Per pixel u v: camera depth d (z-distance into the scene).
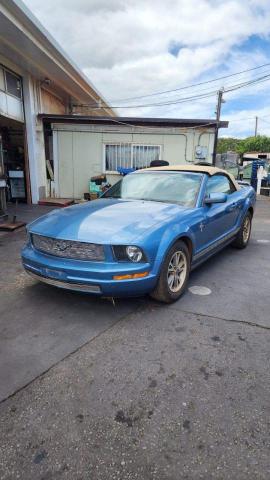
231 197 5.17
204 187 4.29
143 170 5.07
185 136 11.56
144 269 3.02
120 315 3.25
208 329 3.00
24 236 6.62
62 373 2.38
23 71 10.02
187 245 3.76
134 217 3.42
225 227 4.87
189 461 1.70
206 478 1.61
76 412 2.02
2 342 2.77
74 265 3.05
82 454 1.74
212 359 2.55
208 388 2.23
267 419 1.96
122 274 2.95
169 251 3.29
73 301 3.55
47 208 10.20
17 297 3.66
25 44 8.30
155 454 1.74
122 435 1.86
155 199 4.25
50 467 1.67
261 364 2.49
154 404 2.08
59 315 3.25
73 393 2.18
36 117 10.87
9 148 11.26
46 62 9.62
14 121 10.16
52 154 11.85
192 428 1.90
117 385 2.26
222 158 21.39
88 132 11.59
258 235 7.28
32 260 3.33
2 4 6.71
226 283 4.16
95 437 1.84
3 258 5.13
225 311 3.37
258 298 3.71
